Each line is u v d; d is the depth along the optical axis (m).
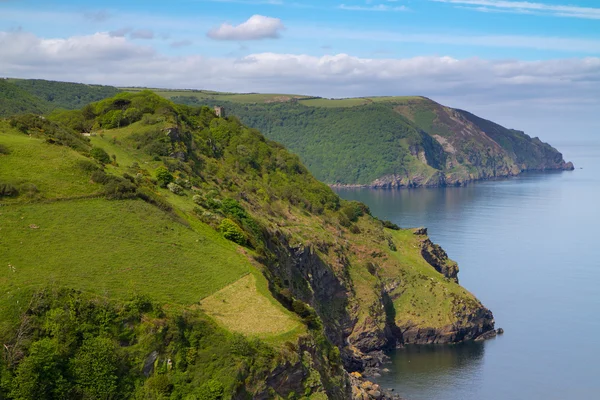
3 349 62.59
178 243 91.88
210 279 85.81
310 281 143.00
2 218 82.38
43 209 87.31
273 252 126.62
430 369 138.88
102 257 81.12
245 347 72.56
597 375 133.62
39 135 112.62
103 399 64.25
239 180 164.12
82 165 100.00
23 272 72.69
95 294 71.44
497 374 135.12
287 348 76.38
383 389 124.56
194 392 67.62
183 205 111.75
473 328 158.50
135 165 123.00
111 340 68.06
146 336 69.81
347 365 138.88
